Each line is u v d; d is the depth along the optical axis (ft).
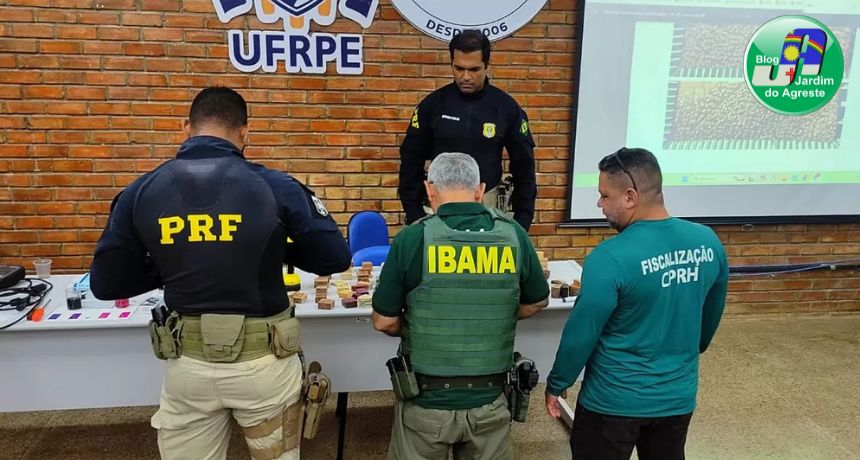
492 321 4.86
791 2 10.94
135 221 4.70
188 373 4.82
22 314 6.39
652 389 4.87
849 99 11.47
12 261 10.61
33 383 6.49
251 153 10.66
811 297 12.45
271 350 4.92
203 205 4.61
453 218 4.84
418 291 4.81
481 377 4.91
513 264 4.87
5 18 9.66
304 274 7.91
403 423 5.12
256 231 4.65
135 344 6.54
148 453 7.72
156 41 10.00
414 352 4.92
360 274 7.50
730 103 11.22
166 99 10.25
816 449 7.93
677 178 11.44
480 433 5.04
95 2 9.76
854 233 12.19
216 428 5.18
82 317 6.38
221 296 4.71
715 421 8.56
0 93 9.91
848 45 11.25
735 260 12.11
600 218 11.55
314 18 10.19
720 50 10.98
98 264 4.84
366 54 10.48
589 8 10.54
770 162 11.57
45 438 8.00
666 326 4.80
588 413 5.15
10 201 10.37
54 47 9.84
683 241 4.78
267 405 4.97
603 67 10.82
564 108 11.07
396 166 11.02
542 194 11.41
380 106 10.73
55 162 10.30
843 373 10.04
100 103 10.15
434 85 10.74
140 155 10.44
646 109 11.10
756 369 10.16
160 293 7.09
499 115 8.25
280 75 10.37
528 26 10.65
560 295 7.08
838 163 11.71
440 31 10.50
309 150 10.76
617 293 4.67
